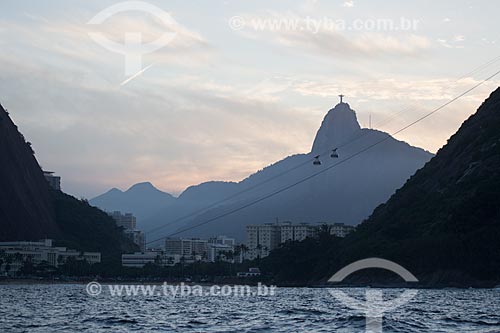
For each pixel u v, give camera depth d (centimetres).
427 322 7288
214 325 7231
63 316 8819
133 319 8181
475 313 8875
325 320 7550
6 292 19475
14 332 6600
